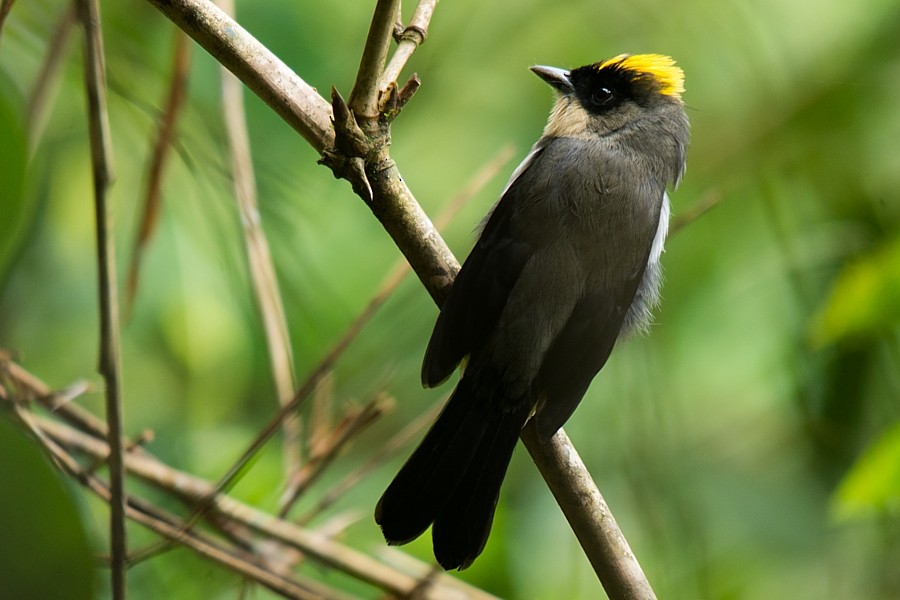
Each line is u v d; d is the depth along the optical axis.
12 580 4.88
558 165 8.02
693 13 11.05
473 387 7.31
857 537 10.48
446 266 6.95
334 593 7.79
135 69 8.89
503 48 11.09
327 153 6.32
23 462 4.91
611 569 6.55
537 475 10.50
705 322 10.82
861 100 11.08
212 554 7.20
